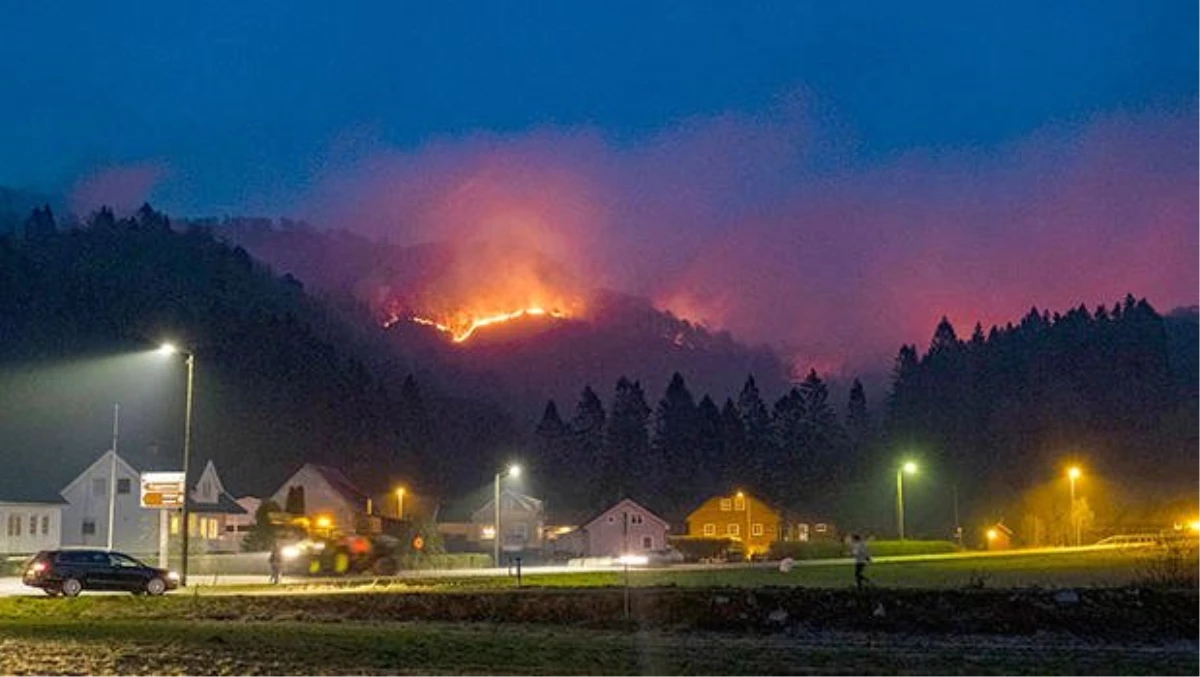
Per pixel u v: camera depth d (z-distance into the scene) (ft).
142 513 306.35
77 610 139.13
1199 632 115.34
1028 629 117.19
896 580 167.32
